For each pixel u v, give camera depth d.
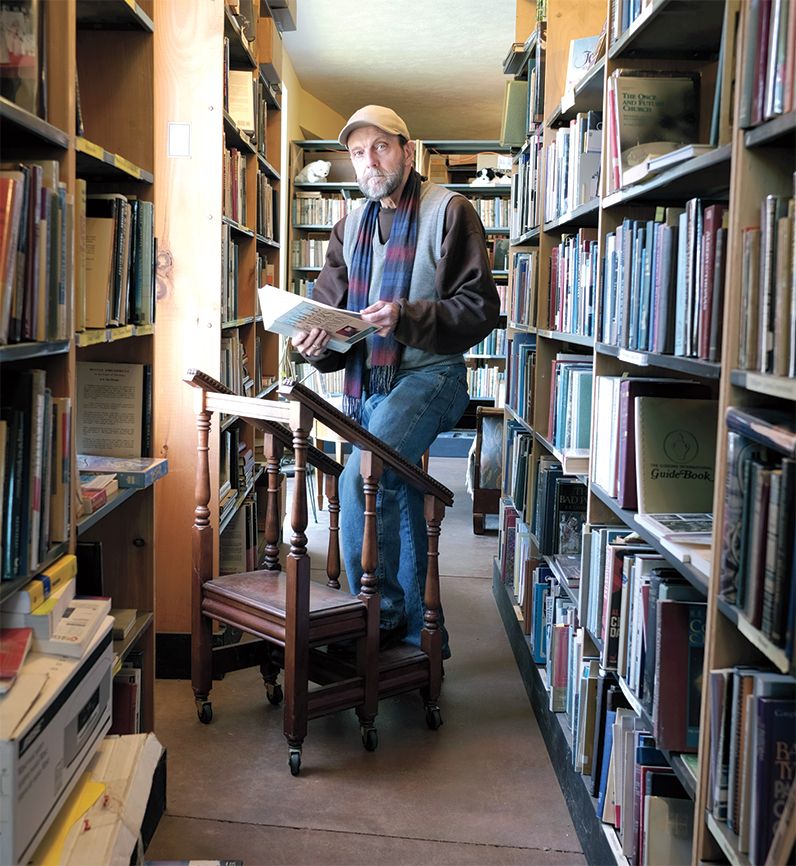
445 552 5.25
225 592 2.74
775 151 1.36
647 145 2.04
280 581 2.87
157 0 3.17
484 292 3.02
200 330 3.25
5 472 1.55
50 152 1.77
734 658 1.45
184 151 3.20
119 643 2.28
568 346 3.39
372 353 3.08
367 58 7.49
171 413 3.26
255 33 4.04
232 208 3.73
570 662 2.60
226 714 2.94
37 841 1.44
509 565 3.97
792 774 1.29
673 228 1.75
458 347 3.01
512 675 3.38
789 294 1.24
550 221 3.26
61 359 1.78
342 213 8.05
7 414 1.56
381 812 2.36
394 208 3.17
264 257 4.88
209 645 2.86
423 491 2.84
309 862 2.12
